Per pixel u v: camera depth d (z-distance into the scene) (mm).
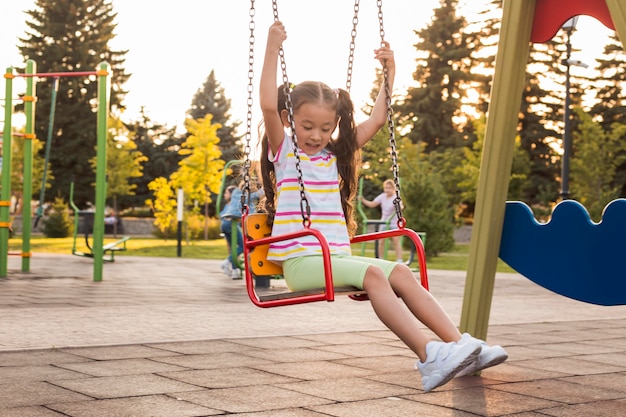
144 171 55344
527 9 4020
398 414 3141
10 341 4961
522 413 3217
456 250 26203
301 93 3322
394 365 4309
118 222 44469
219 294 9117
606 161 39625
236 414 3074
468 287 4148
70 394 3402
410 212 20984
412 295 3025
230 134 62094
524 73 4078
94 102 49594
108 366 4141
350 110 3566
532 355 4910
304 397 3430
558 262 3951
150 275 12547
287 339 5352
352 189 3627
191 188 38875
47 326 5730
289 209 3305
